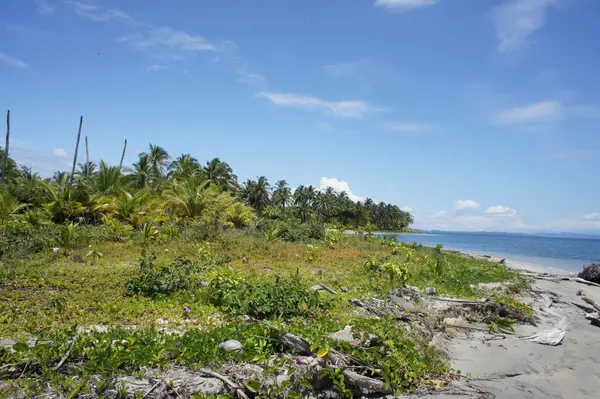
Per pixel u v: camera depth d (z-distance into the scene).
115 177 29.34
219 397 4.02
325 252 19.83
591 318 9.98
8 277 9.06
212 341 5.16
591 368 6.63
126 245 16.47
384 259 16.41
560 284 17.62
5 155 31.08
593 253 54.44
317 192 91.00
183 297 8.07
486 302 9.81
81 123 31.78
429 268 14.99
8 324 5.82
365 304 8.81
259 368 4.84
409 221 139.75
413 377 5.56
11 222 17.72
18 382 3.91
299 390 4.77
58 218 23.16
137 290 8.42
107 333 5.17
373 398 5.16
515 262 31.56
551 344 7.77
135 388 4.04
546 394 5.55
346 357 5.46
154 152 44.62
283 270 13.38
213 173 49.97
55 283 8.70
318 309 7.97
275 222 29.62
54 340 4.62
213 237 19.06
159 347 4.77
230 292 7.91
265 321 6.62
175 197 26.58
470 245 75.88
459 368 6.37
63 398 3.79
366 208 109.06
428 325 8.07
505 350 7.34
